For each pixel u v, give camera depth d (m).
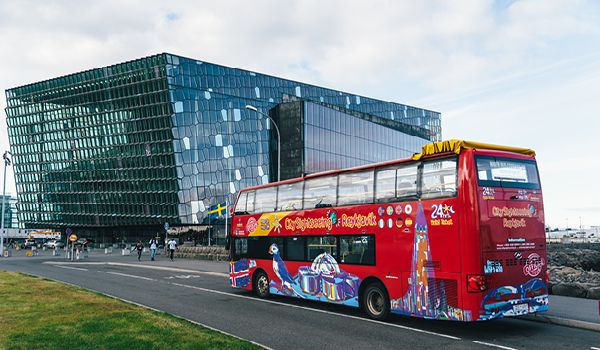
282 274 15.81
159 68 78.38
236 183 78.62
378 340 9.88
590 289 14.77
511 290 10.30
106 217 88.25
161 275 25.41
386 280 11.84
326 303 15.58
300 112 67.38
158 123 79.69
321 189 14.48
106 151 87.38
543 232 11.12
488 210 10.22
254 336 10.20
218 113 79.25
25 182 100.06
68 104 93.00
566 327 11.29
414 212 11.24
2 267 31.23
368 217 12.55
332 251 13.77
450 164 10.61
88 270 28.70
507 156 10.86
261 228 17.11
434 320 12.26
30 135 99.00
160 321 10.62
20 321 10.56
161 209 80.31
